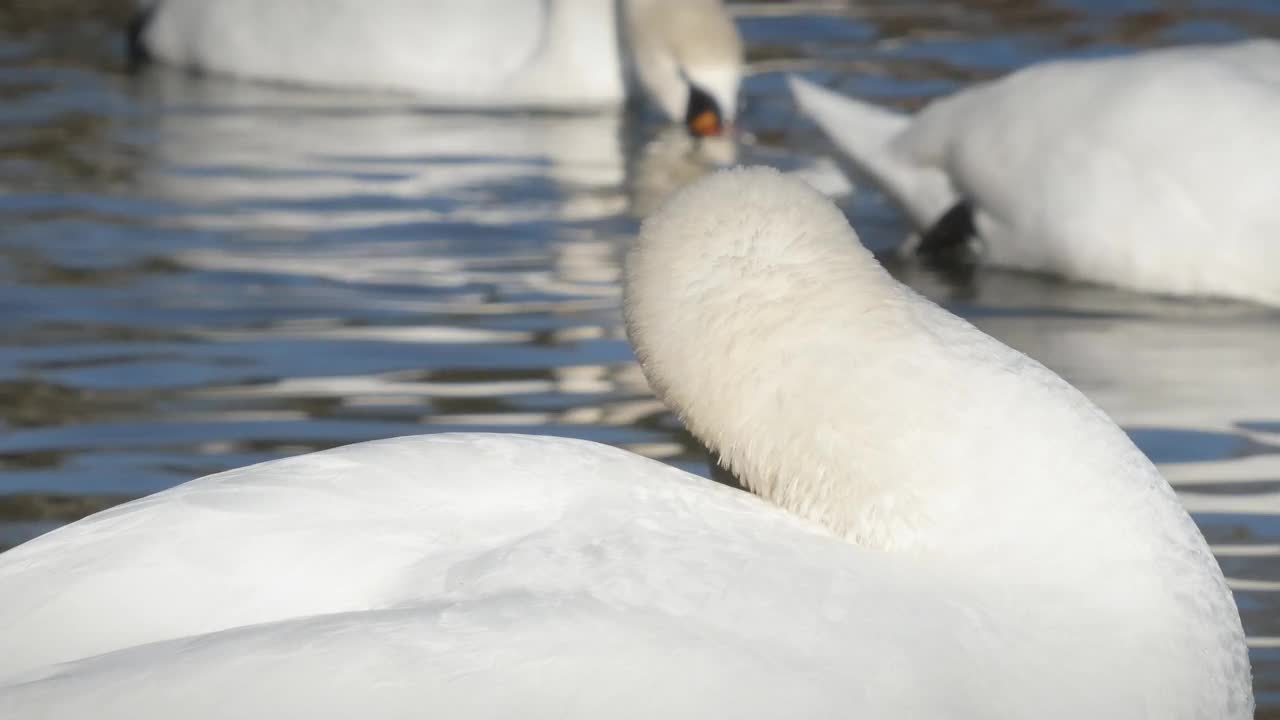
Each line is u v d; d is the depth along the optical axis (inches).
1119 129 428.5
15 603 154.4
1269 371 355.6
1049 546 167.2
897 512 168.9
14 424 315.6
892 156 474.9
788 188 178.2
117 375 341.4
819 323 174.1
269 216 462.0
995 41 644.1
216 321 374.6
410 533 160.7
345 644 147.6
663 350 178.2
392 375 343.3
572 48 644.1
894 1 720.3
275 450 305.0
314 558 157.5
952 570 166.1
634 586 156.1
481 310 385.7
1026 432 171.8
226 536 158.6
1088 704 160.6
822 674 152.7
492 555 158.6
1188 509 284.7
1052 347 375.6
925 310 180.7
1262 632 244.2
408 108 629.3
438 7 657.6
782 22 693.3
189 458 301.0
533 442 173.6
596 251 435.8
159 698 143.6
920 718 153.7
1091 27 654.5
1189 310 409.4
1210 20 654.5
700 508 167.8
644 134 590.6
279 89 654.5
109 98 608.7
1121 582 166.7
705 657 150.7
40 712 142.8
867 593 160.7
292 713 143.8
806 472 172.1
